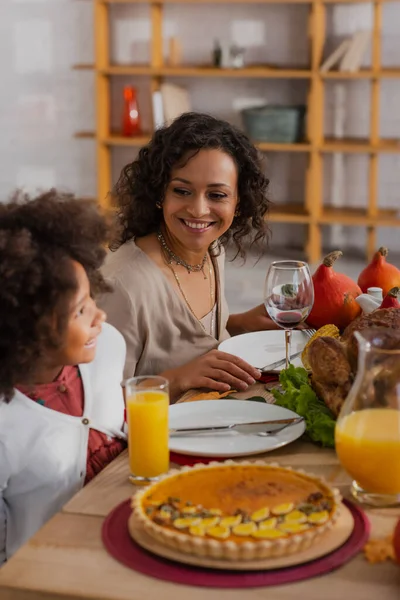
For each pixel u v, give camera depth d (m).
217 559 1.12
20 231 1.33
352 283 2.29
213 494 1.24
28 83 6.39
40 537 1.21
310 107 5.80
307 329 2.30
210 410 1.69
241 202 2.35
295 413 1.64
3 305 1.31
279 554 1.11
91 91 6.36
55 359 1.42
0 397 1.43
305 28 6.02
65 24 6.27
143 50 6.23
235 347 2.19
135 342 2.21
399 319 1.77
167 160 2.18
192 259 2.34
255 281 5.78
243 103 6.21
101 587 1.08
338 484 1.38
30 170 6.55
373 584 1.09
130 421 1.38
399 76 5.58
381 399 1.29
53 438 1.52
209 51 6.17
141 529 1.20
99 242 1.47
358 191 6.27
